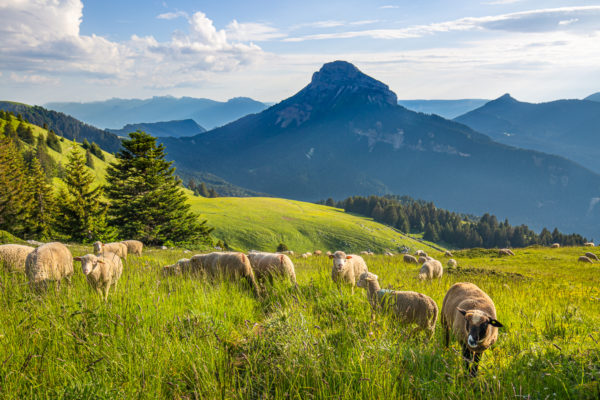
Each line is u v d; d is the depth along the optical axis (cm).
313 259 2206
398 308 718
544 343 654
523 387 466
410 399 428
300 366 474
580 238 16475
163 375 463
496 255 3472
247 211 14388
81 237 4550
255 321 734
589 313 1002
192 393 443
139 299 722
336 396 423
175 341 532
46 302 682
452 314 639
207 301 759
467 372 501
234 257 1112
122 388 435
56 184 10150
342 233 13562
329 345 555
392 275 1417
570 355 553
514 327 780
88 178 4762
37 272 885
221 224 12200
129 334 549
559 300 1193
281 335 563
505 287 1377
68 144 16725
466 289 660
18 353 484
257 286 1031
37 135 15438
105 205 4434
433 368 505
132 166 4047
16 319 593
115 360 483
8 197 5378
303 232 13000
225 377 466
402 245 13725
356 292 944
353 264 1130
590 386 442
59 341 521
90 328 555
